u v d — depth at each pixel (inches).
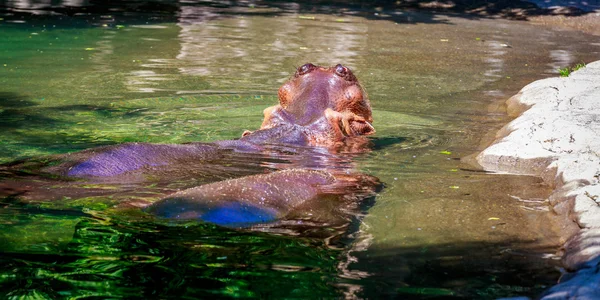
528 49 824.3
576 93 496.1
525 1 1259.2
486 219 280.4
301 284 216.2
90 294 205.6
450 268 231.5
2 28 840.3
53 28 855.1
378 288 214.4
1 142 389.7
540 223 276.1
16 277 215.3
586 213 267.4
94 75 596.1
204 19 989.8
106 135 414.9
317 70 421.7
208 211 261.0
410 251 245.6
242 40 812.6
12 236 245.1
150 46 752.3
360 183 317.7
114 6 1098.7
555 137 389.1
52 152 370.6
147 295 206.2
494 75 654.5
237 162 343.0
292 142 381.7
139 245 242.1
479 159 379.6
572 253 235.1
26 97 510.3
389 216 280.5
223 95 536.4
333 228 263.4
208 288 211.8
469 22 1077.1
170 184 304.8
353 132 410.0
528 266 232.8
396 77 631.8
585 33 997.2
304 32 896.9
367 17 1089.4
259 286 214.2
